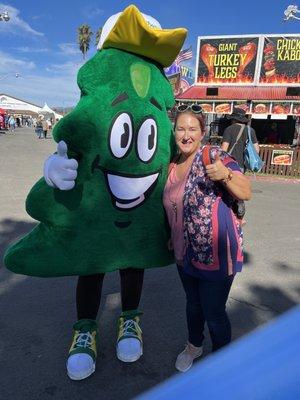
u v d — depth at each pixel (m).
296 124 14.95
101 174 2.27
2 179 9.27
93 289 2.56
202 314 2.45
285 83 13.91
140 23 2.14
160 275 4.09
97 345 2.78
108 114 2.21
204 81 14.90
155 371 2.55
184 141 2.17
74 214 2.29
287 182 11.55
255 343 0.70
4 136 29.06
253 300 3.58
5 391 2.33
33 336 2.89
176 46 2.31
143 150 2.33
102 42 2.32
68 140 2.18
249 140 5.87
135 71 2.31
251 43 14.01
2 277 3.88
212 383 0.65
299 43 13.48
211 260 2.13
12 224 5.56
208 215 2.09
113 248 2.40
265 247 5.11
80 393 2.33
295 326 0.71
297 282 4.02
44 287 3.70
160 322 3.15
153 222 2.47
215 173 1.95
